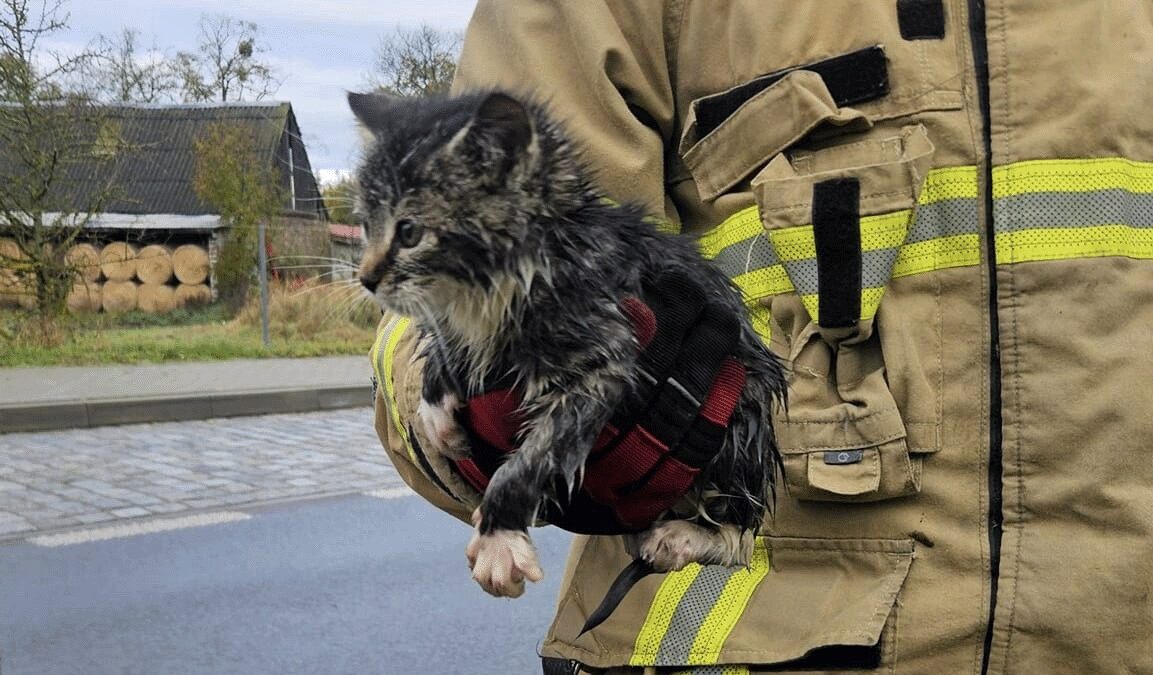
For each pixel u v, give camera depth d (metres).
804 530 1.80
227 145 24.11
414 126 1.71
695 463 1.53
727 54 1.92
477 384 1.57
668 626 1.79
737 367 1.59
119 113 25.55
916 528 1.74
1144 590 1.66
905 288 1.80
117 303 22.39
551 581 5.75
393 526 6.76
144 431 10.13
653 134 1.93
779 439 1.80
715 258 1.96
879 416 1.73
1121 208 1.75
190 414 10.91
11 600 5.30
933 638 1.69
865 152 1.80
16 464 8.47
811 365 1.81
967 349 1.77
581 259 1.53
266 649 4.75
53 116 17.70
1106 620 1.66
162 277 22.88
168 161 26.95
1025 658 1.68
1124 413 1.70
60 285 17.61
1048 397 1.71
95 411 10.41
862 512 1.77
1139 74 1.79
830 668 1.70
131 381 12.30
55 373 13.07
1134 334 1.74
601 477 1.53
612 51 1.91
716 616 1.77
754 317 1.89
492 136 1.58
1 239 17.67
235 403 11.20
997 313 1.76
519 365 1.51
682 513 1.71
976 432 1.75
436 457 1.74
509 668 4.64
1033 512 1.71
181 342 16.08
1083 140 1.75
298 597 5.42
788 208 1.78
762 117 1.84
